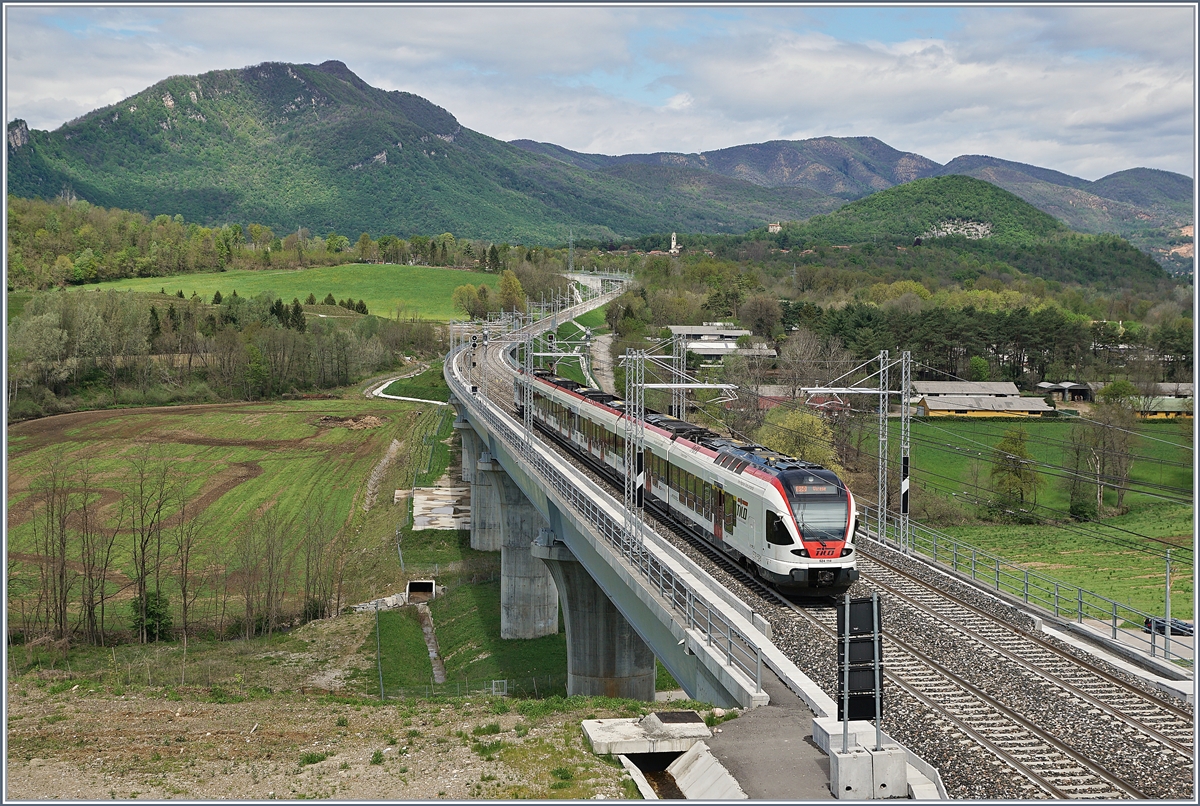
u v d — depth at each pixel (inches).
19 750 1253.1
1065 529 3420.3
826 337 5334.6
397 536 3540.8
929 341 5413.4
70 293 7721.5
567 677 2089.1
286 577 3053.6
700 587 1362.0
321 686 2234.3
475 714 1268.5
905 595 1412.4
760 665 995.9
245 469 4475.9
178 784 1100.5
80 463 4375.0
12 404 5275.6
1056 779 812.6
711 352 5054.1
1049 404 4768.7
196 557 3230.8
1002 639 1202.0
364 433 5270.7
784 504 1339.8
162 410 5659.5
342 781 1046.4
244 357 6289.4
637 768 924.6
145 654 2396.7
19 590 2795.3
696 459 1680.6
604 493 1942.7
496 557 3316.9
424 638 2701.8
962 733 907.4
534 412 3189.0
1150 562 2967.5
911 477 3794.3
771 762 855.7
